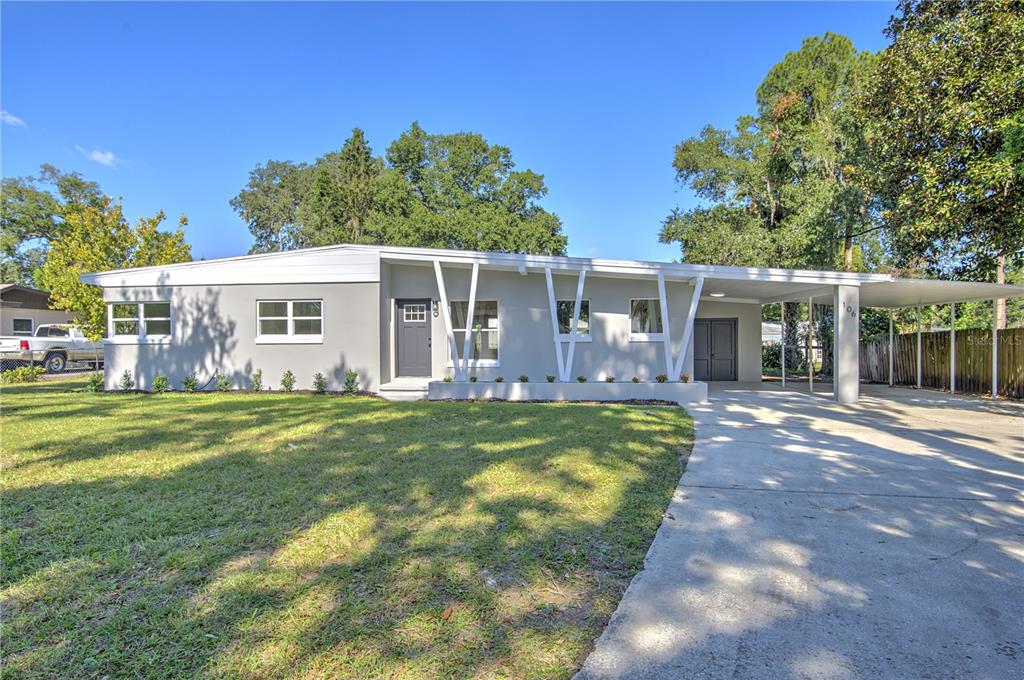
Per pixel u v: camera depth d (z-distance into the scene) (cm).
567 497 450
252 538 362
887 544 369
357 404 1052
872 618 272
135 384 1349
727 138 2442
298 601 279
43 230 3972
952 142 1112
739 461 604
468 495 453
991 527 402
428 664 228
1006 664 233
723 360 1738
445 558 330
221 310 1329
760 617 272
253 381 1309
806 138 2012
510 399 1188
